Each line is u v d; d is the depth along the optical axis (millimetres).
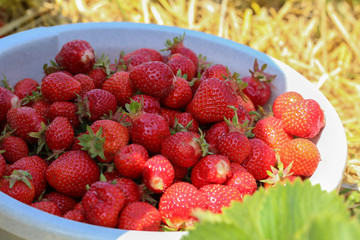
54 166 369
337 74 696
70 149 399
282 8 773
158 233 311
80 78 431
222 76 422
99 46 502
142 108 400
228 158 390
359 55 717
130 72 419
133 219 340
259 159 398
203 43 504
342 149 402
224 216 223
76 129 418
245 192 379
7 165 380
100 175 366
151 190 365
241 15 766
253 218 215
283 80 479
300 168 402
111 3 743
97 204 335
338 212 209
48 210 351
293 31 749
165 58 497
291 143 409
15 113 394
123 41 507
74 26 493
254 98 473
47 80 406
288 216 205
